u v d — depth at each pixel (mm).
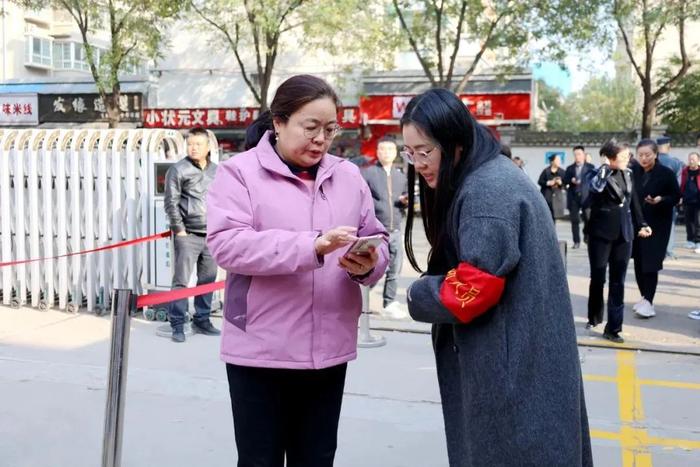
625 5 16875
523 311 2205
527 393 2199
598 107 46250
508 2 16375
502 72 19109
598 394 4914
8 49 26328
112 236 7047
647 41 19016
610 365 5629
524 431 2191
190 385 4938
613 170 6195
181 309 6129
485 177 2230
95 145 7211
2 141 7348
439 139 2287
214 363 5473
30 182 7246
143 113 22203
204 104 22531
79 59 28047
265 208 2451
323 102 2379
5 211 7375
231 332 2494
